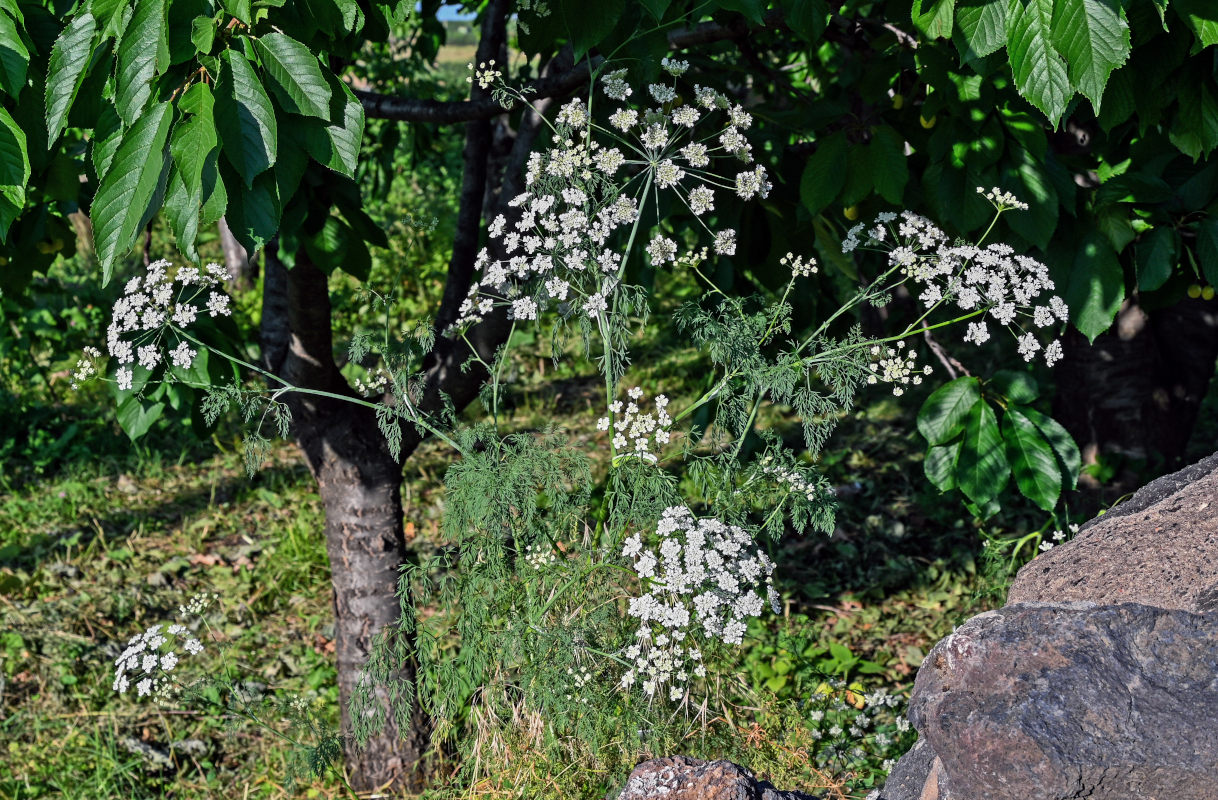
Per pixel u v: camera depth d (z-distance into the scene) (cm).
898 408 765
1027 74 192
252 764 419
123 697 465
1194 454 655
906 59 303
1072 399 474
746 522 254
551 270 265
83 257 1159
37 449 729
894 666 469
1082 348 464
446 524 258
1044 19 189
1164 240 281
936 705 163
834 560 574
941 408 291
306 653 499
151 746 432
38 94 212
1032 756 152
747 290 345
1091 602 168
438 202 1258
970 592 509
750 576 239
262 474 704
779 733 286
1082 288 286
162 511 655
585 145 267
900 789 199
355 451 374
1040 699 155
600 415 777
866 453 699
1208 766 145
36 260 353
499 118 465
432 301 1024
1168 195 277
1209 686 152
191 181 164
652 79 264
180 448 744
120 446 743
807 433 252
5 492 677
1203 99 247
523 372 866
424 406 362
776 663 440
